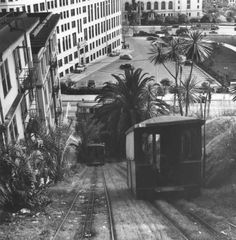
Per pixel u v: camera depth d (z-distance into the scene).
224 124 26.33
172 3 183.88
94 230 13.01
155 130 16.58
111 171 31.09
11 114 22.14
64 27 92.31
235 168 17.84
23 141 19.72
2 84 21.80
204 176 18.39
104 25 115.94
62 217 14.79
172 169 16.81
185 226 12.72
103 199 18.09
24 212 15.35
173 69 96.38
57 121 40.78
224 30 160.88
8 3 68.81
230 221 12.77
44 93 34.41
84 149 38.44
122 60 110.81
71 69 98.44
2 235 12.63
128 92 36.75
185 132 16.56
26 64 28.98
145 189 16.98
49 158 22.70
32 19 31.69
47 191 18.53
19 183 15.52
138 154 16.83
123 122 36.31
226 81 80.50
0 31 23.09
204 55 36.00
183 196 17.02
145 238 11.93
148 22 177.12
